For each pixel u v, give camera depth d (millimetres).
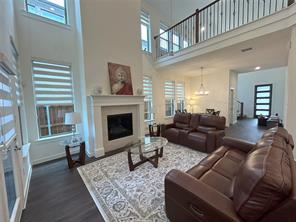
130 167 2738
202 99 7660
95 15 3590
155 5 6086
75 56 3791
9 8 2314
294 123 2803
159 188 2217
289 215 805
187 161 3107
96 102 3516
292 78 2816
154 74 6258
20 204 1794
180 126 4520
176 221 1327
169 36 6656
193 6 6109
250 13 6309
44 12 3449
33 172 2828
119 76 4027
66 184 2406
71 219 1714
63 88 3672
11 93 1909
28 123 3184
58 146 3568
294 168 1090
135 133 4555
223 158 2139
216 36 3975
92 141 3609
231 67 6242
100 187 2277
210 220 1057
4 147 1413
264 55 4547
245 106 10656
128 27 4258
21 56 3064
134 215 1727
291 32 2871
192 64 5543
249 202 899
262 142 1647
